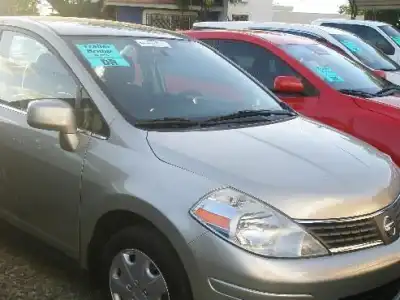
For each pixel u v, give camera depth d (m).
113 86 3.91
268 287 2.91
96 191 3.53
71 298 4.04
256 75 6.55
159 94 4.07
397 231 3.43
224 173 3.21
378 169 3.64
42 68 4.20
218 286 2.98
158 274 3.24
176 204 3.12
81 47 4.14
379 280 3.18
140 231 3.30
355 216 3.20
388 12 21.56
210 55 4.89
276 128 4.05
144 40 4.57
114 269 3.51
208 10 31.48
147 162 3.38
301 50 6.61
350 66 6.71
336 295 3.02
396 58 12.61
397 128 5.37
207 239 3.00
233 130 3.87
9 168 4.19
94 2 34.50
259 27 10.73
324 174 3.37
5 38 4.63
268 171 3.29
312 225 3.08
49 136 3.90
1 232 5.08
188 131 3.71
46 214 3.96
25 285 4.20
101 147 3.61
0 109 4.37
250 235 2.98
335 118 5.72
